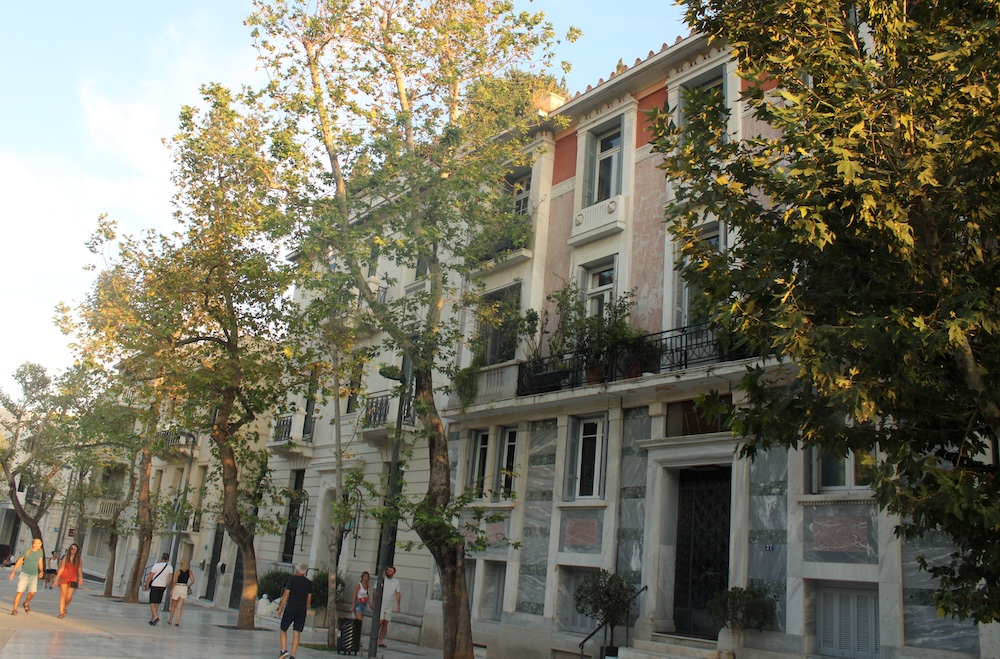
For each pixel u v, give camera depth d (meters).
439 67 17.30
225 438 22.62
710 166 9.79
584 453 19.08
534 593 18.89
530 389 19.84
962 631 12.14
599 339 18.28
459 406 21.58
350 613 24.47
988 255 8.50
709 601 14.99
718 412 9.09
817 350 7.77
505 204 18.47
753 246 9.38
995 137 7.86
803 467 14.62
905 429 8.49
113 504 44.53
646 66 19.75
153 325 22.03
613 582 16.44
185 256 22.11
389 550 23.75
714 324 9.52
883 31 8.71
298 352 21.98
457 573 15.44
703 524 16.67
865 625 13.58
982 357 7.95
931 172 7.92
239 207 21.69
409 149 16.97
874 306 8.58
